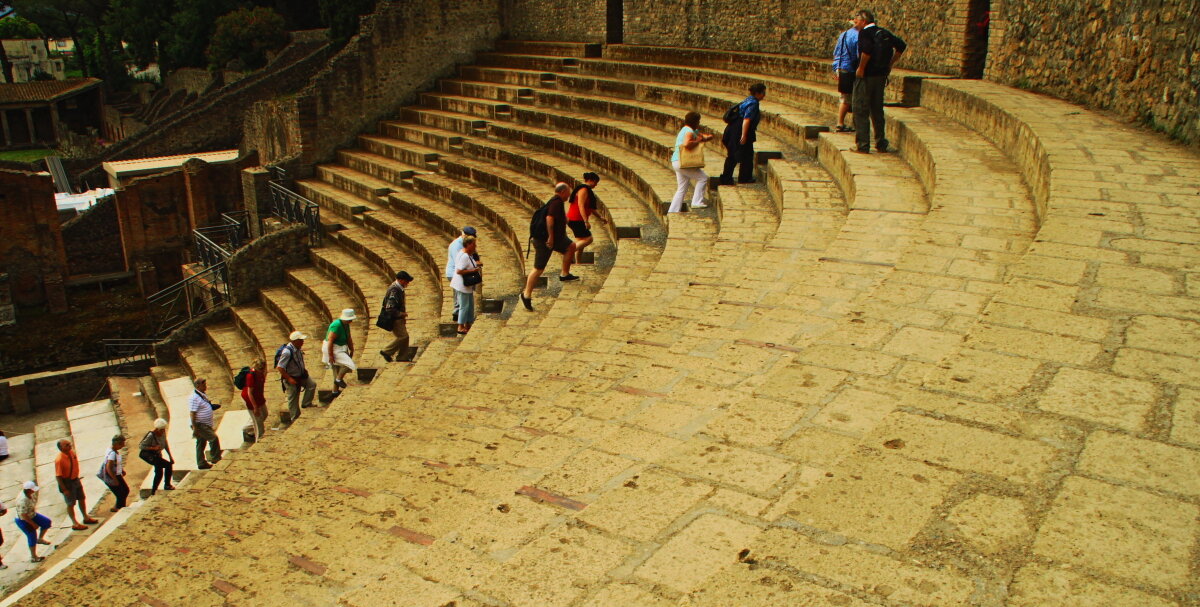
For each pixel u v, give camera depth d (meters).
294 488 7.48
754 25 20.25
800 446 4.02
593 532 3.57
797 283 7.18
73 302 29.75
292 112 27.08
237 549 6.18
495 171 20.09
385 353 13.17
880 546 2.96
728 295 7.38
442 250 17.62
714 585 2.86
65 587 7.12
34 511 13.99
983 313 4.78
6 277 28.58
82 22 86.38
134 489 15.45
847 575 2.83
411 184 22.52
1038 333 4.49
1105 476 3.24
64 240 31.75
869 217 8.80
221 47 52.16
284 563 5.45
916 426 3.70
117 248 32.84
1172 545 2.85
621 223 13.29
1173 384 3.88
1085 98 11.00
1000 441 3.53
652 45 23.84
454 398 7.77
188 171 30.06
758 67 19.02
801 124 13.84
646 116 18.58
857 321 5.34
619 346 6.98
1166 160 8.03
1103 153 8.27
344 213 23.14
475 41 28.72
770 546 3.02
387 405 9.96
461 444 6.39
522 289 13.48
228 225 27.19
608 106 20.22
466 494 5.30
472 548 3.78
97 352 27.75
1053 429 3.58
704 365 5.95
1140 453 3.38
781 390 4.54
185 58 59.28
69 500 14.09
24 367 27.11
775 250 8.62
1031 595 2.67
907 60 16.14
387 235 20.45
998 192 8.39
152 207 30.42
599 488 4.27
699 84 19.78
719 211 12.04
